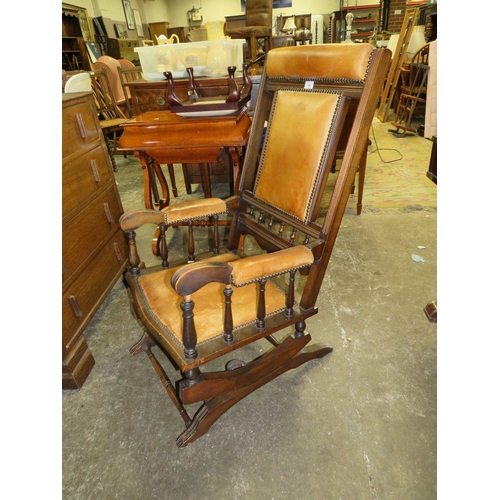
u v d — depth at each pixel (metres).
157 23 9.30
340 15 9.57
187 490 1.05
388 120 5.78
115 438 1.21
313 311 1.22
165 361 1.52
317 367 1.44
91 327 1.73
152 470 1.10
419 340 1.54
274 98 1.27
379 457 1.10
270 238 1.31
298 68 1.13
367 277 1.98
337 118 1.06
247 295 1.23
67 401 1.35
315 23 9.87
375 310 1.73
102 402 1.34
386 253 2.20
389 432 1.17
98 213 1.69
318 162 1.10
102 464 1.12
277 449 1.14
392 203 2.86
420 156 3.93
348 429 1.19
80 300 1.49
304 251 1.03
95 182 1.66
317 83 1.11
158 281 1.29
